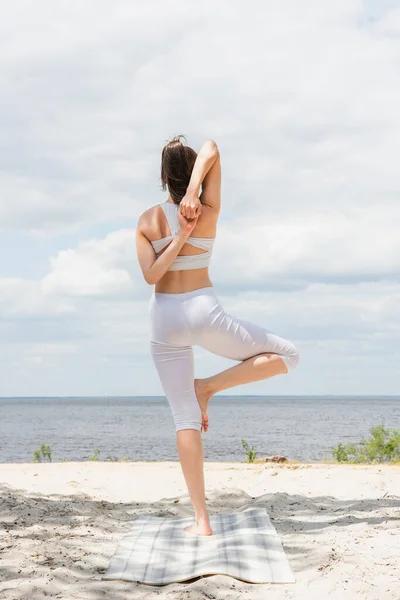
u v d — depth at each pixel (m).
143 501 6.74
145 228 4.57
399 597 3.55
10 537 4.84
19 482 7.77
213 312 4.44
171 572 4.01
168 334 4.53
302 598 3.58
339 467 9.52
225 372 4.60
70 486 7.50
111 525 5.38
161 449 38.69
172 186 4.64
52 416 140.75
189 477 4.73
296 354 4.52
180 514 5.89
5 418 126.06
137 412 179.50
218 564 4.07
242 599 3.58
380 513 5.83
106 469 9.13
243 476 8.08
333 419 104.00
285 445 41.06
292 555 4.41
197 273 4.54
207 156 4.48
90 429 74.81
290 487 7.35
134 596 3.66
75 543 4.75
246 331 4.48
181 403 4.67
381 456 13.92
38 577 3.93
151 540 4.66
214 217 4.57
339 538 4.88
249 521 5.14
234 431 63.25
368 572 4.00
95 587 3.77
